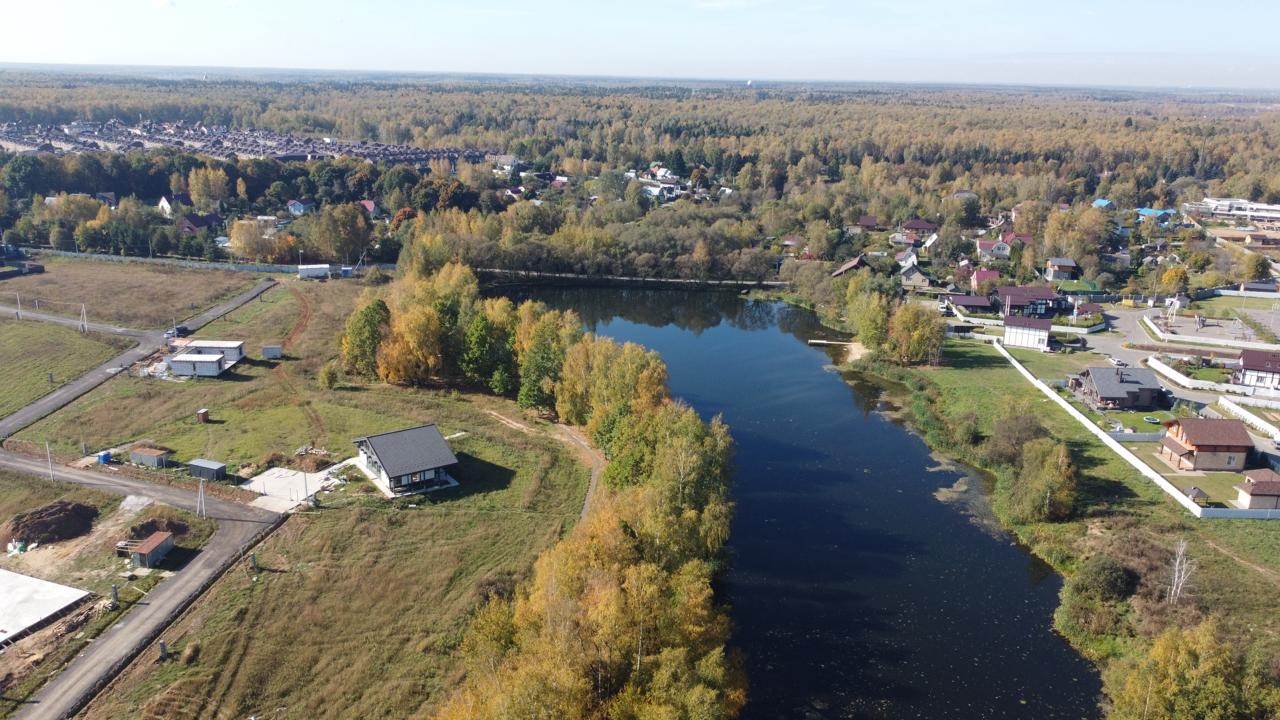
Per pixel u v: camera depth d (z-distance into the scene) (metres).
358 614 60.75
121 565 65.50
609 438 84.94
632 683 46.38
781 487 88.38
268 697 52.62
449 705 48.12
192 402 101.00
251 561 65.75
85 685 52.34
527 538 71.44
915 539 78.25
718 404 112.88
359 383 110.56
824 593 69.38
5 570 64.25
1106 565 66.69
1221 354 126.69
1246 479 79.12
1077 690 58.38
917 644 63.16
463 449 89.62
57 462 83.50
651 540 59.62
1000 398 111.00
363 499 77.06
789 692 57.91
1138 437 94.06
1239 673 49.25
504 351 109.50
